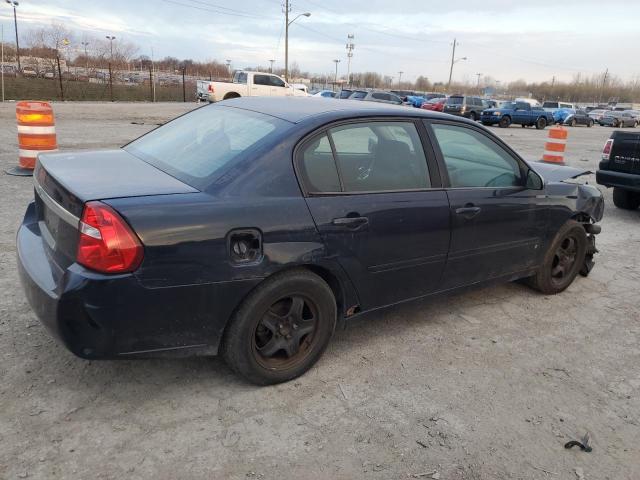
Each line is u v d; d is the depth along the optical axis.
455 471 2.54
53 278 2.57
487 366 3.52
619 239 6.95
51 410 2.73
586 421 3.02
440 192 3.59
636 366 3.68
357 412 2.92
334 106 3.46
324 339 3.21
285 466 2.49
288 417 2.84
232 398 2.96
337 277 3.14
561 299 4.76
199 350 2.78
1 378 2.95
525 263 4.39
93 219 2.42
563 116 37.28
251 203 2.76
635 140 7.86
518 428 2.90
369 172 3.28
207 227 2.61
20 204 6.36
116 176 2.90
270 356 3.06
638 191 7.95
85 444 2.52
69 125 15.38
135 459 2.45
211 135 3.32
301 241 2.90
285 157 2.93
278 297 2.93
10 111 18.19
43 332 3.44
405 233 3.37
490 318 4.26
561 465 2.65
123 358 2.60
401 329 3.95
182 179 2.92
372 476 2.47
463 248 3.77
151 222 2.49
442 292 3.82
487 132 3.98
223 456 2.52
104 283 2.41
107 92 35.59
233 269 2.70
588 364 3.66
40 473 2.32
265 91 28.06
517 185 4.18
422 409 3.00
